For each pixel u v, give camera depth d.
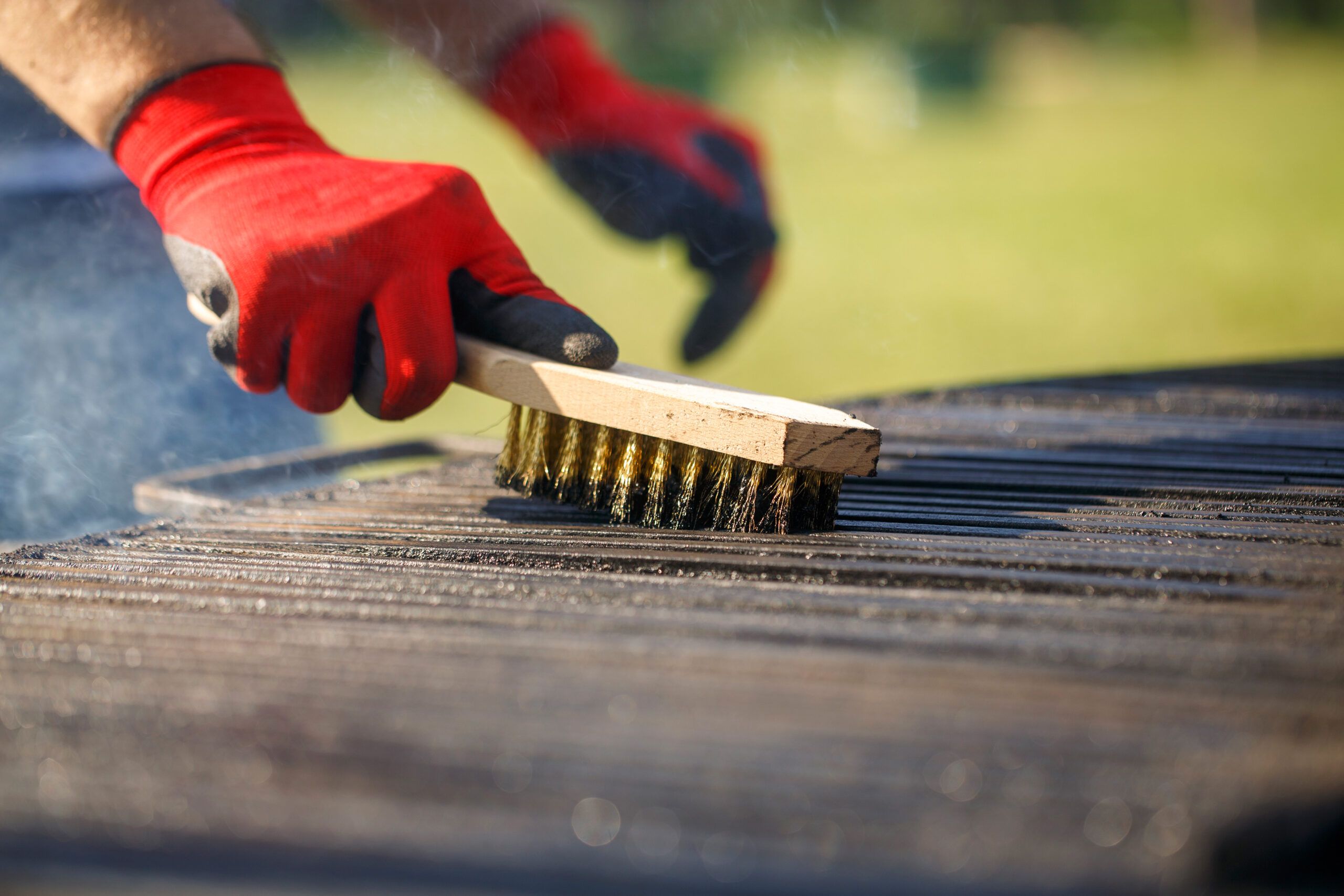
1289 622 0.66
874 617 0.69
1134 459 1.16
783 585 0.77
